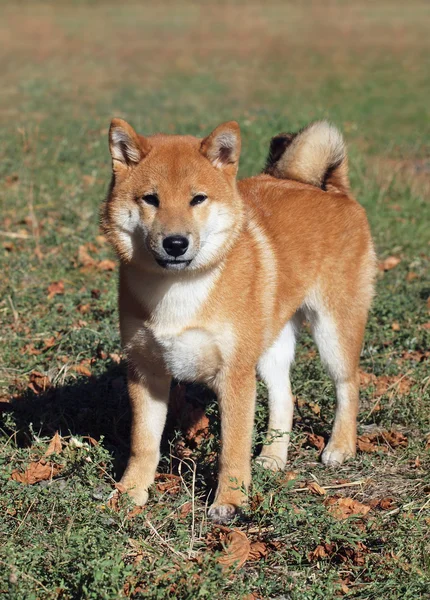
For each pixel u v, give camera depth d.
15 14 37.59
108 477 4.82
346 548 4.12
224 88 19.92
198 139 4.73
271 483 4.68
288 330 5.49
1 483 4.50
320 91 19.56
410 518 4.34
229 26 35.38
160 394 4.73
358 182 10.91
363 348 6.63
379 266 8.73
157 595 3.56
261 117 13.80
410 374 6.15
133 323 4.53
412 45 29.08
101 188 10.38
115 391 5.76
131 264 4.45
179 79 21.27
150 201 4.38
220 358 4.52
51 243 8.67
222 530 4.29
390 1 47.47
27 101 16.97
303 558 4.12
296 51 27.80
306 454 5.39
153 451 4.71
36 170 10.96
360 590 3.85
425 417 5.59
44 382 5.77
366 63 24.89
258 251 4.76
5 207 9.64
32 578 3.67
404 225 9.91
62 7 41.00
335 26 35.56
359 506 4.55
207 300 4.41
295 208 5.27
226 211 4.46
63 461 4.69
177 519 4.32
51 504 4.32
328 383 5.96
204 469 4.89
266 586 3.83
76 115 15.51
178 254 4.23
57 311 7.06
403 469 5.07
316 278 5.31
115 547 3.88
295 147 5.80
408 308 7.47
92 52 26.42
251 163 11.07
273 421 5.37
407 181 11.51
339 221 5.45
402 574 3.93
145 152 4.50
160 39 30.59
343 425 5.38
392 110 17.38
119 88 19.45
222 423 4.61
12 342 6.39
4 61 23.72
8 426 5.07
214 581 3.69
